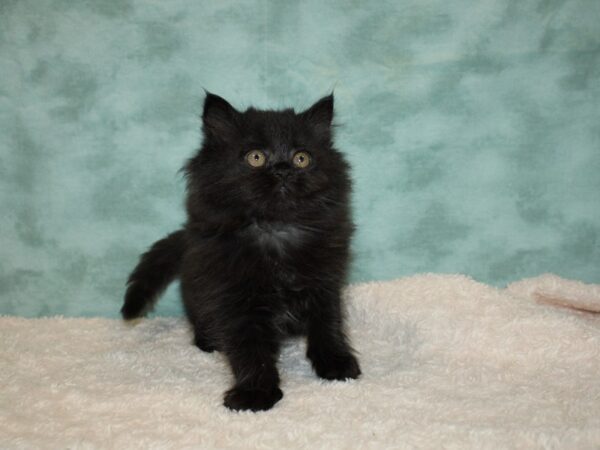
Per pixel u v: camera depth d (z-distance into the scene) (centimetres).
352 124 53
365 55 52
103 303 55
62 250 54
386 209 55
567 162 53
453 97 52
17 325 51
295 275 40
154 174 53
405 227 55
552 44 51
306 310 42
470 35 51
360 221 55
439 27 51
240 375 38
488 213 55
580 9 50
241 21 51
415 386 38
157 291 50
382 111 53
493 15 51
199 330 46
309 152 40
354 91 52
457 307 48
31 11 50
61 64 51
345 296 50
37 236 54
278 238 40
